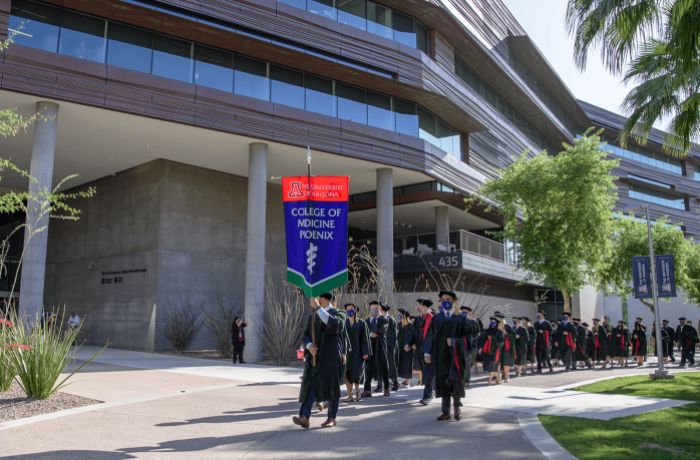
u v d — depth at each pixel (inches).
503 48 1378.0
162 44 764.6
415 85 932.6
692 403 389.1
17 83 645.3
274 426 285.6
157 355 815.7
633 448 243.3
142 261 964.0
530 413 341.4
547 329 707.4
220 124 776.9
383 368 430.0
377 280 806.5
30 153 938.1
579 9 523.2
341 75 883.4
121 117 738.8
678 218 2265.0
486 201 1101.7
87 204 1115.9
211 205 1017.5
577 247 873.5
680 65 519.8
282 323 763.4
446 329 325.1
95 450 223.1
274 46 794.2
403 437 264.1
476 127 1125.1
